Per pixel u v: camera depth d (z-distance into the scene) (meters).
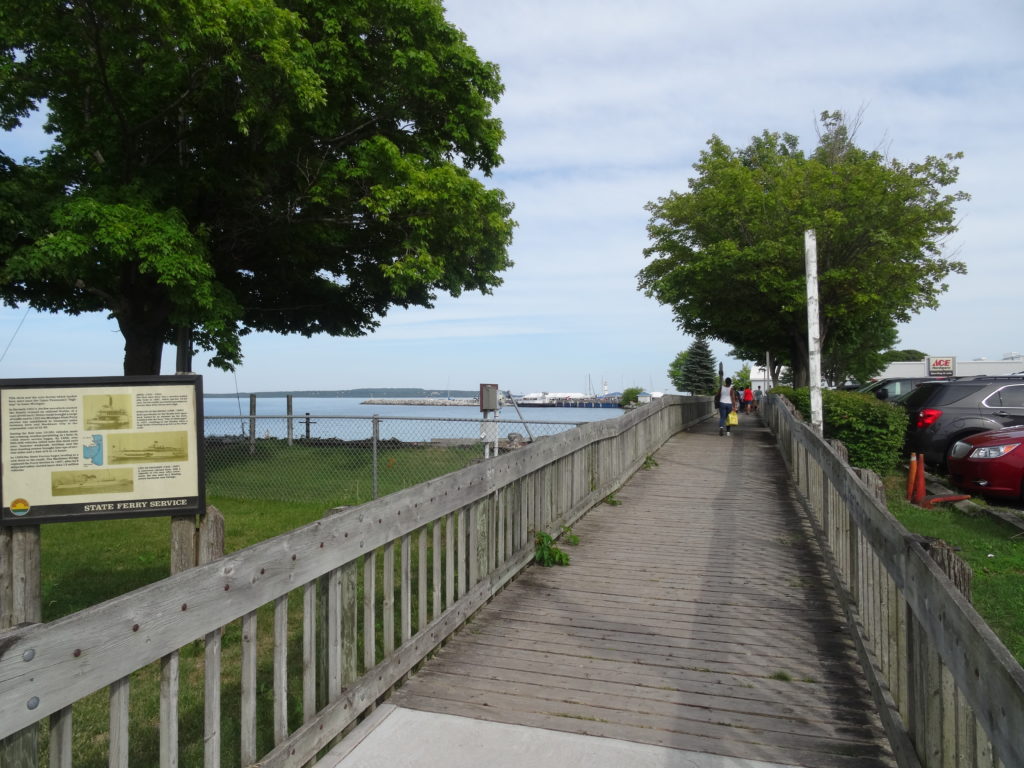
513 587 6.51
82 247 11.59
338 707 3.78
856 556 5.33
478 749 3.72
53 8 11.62
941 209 23.22
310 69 12.48
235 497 11.80
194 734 4.12
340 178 14.63
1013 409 13.34
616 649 5.09
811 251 12.45
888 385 20.22
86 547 8.77
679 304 27.94
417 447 13.96
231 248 16.34
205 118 14.05
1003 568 7.38
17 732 2.14
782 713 4.15
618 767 3.56
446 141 16.16
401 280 14.32
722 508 10.02
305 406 28.48
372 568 4.23
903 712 3.67
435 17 14.17
